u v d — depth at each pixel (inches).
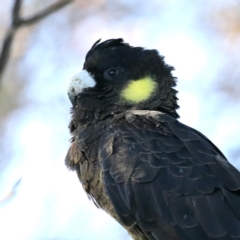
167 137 427.2
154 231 410.9
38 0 821.2
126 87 465.1
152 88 468.4
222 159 425.7
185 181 407.8
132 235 440.8
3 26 799.7
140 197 411.2
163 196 406.9
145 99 466.3
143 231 421.1
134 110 458.0
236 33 834.2
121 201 418.3
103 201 445.7
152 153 418.9
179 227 402.0
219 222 397.1
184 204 403.2
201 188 405.4
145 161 417.4
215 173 412.2
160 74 472.1
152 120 438.6
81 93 465.7
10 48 430.3
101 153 431.5
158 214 406.9
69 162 458.3
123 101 463.2
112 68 467.8
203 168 413.1
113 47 474.9
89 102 462.0
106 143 432.8
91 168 440.1
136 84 466.6
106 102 461.7
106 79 466.0
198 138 429.7
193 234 398.6
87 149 443.2
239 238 392.8
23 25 435.2
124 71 467.2
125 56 471.2
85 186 450.6
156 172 412.8
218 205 401.1
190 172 410.3
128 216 419.8
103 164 426.6
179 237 401.7
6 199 455.2
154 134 428.5
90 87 464.8
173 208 404.5
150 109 464.8
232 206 402.3
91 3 848.3
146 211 410.3
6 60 429.7
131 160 419.8
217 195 404.5
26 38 837.2
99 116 458.6
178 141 425.1
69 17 845.8
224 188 407.8
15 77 829.8
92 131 446.6
